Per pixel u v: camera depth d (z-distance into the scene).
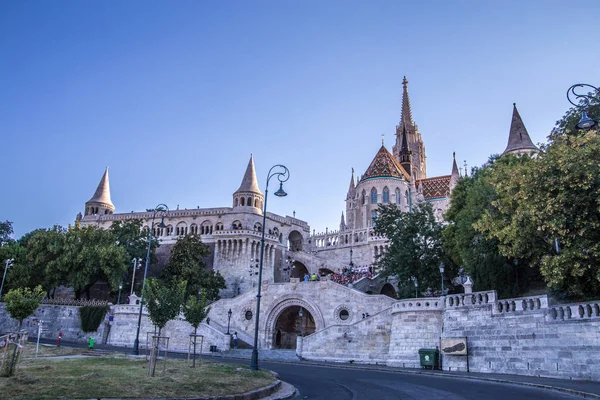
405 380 25.98
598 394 17.89
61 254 65.31
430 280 50.91
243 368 27.02
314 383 24.59
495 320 30.67
